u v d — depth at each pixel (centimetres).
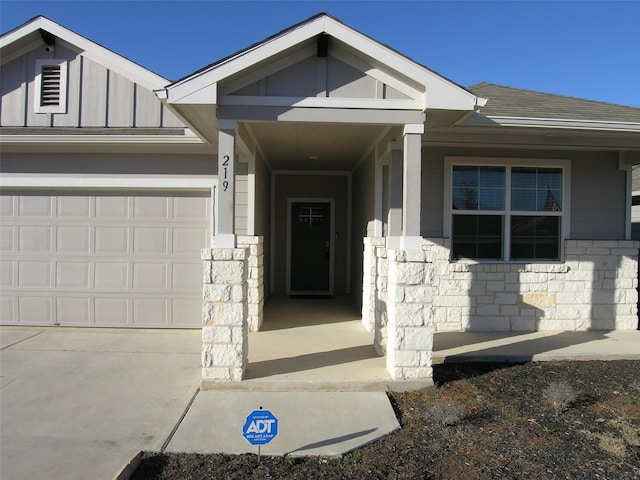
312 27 412
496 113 573
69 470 294
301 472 296
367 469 300
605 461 311
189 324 668
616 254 674
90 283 667
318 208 1005
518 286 662
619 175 682
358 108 438
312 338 602
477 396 421
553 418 376
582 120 557
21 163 658
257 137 624
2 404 396
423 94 438
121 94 684
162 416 373
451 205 661
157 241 668
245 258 436
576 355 539
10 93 684
